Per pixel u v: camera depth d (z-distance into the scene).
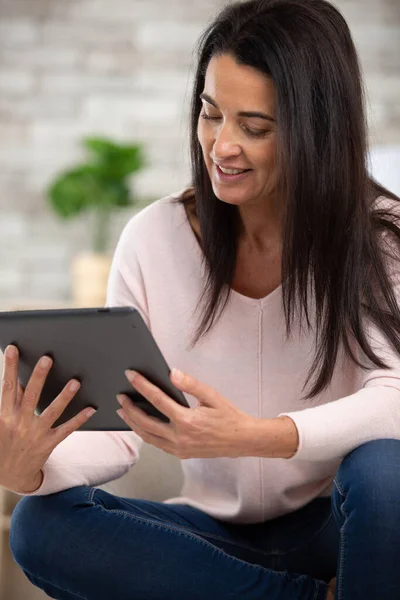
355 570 1.46
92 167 4.21
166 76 4.58
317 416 1.54
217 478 1.87
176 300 1.83
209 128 1.64
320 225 1.63
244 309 1.78
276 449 1.51
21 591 2.25
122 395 1.52
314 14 1.59
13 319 1.45
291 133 1.56
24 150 4.56
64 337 1.45
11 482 1.62
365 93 1.69
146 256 1.86
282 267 1.67
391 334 1.64
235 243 1.78
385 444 1.52
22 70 4.57
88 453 1.75
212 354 1.81
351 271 1.65
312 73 1.57
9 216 4.55
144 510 1.78
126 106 4.58
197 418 1.47
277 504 1.83
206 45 1.67
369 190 1.70
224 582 1.61
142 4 4.59
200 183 1.76
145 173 4.56
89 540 1.62
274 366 1.78
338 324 1.68
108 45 4.59
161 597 1.61
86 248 4.55
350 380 1.78
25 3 4.58
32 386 1.51
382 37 4.61
